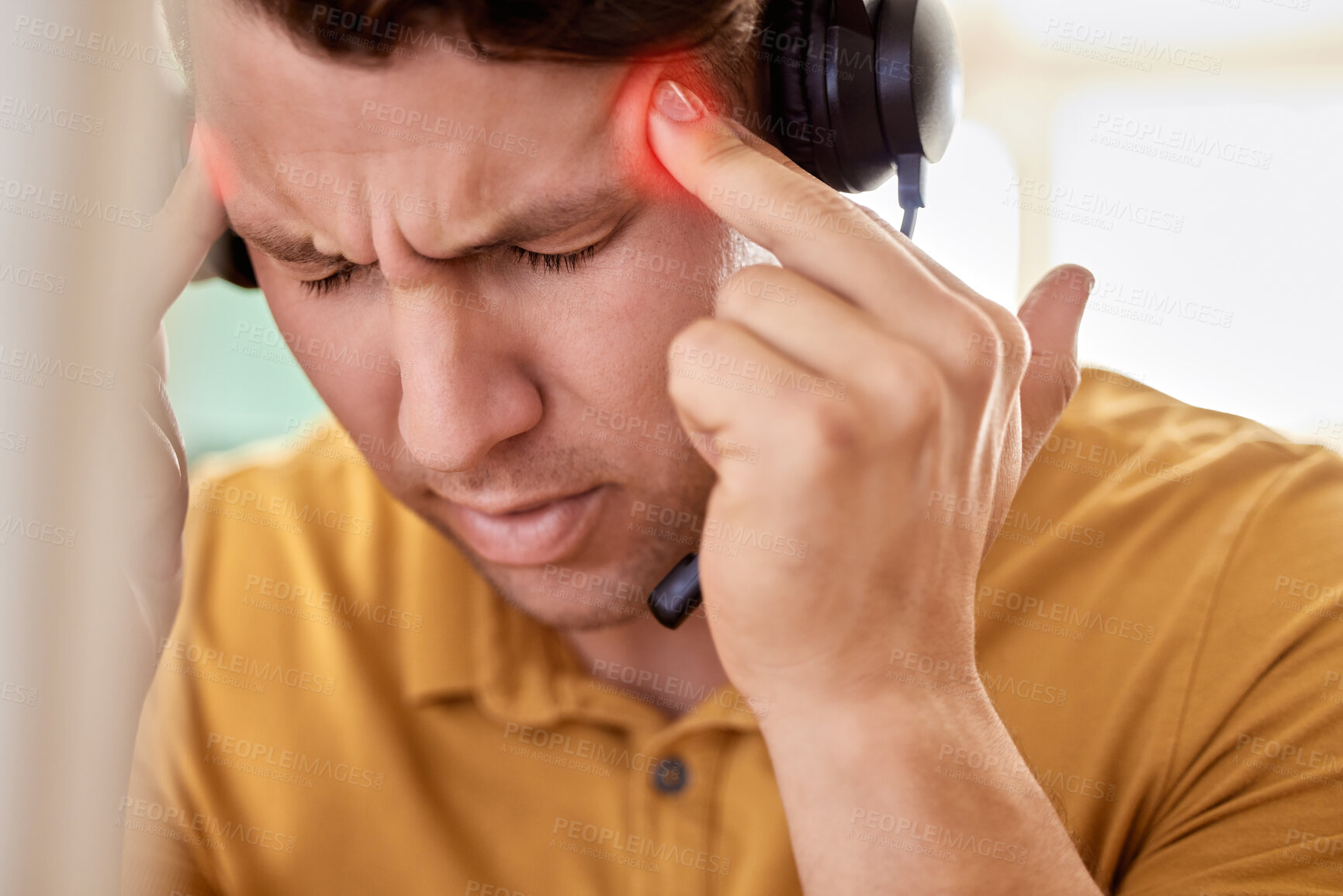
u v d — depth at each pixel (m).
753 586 0.67
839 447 0.64
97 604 0.35
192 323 0.90
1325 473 1.05
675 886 0.94
